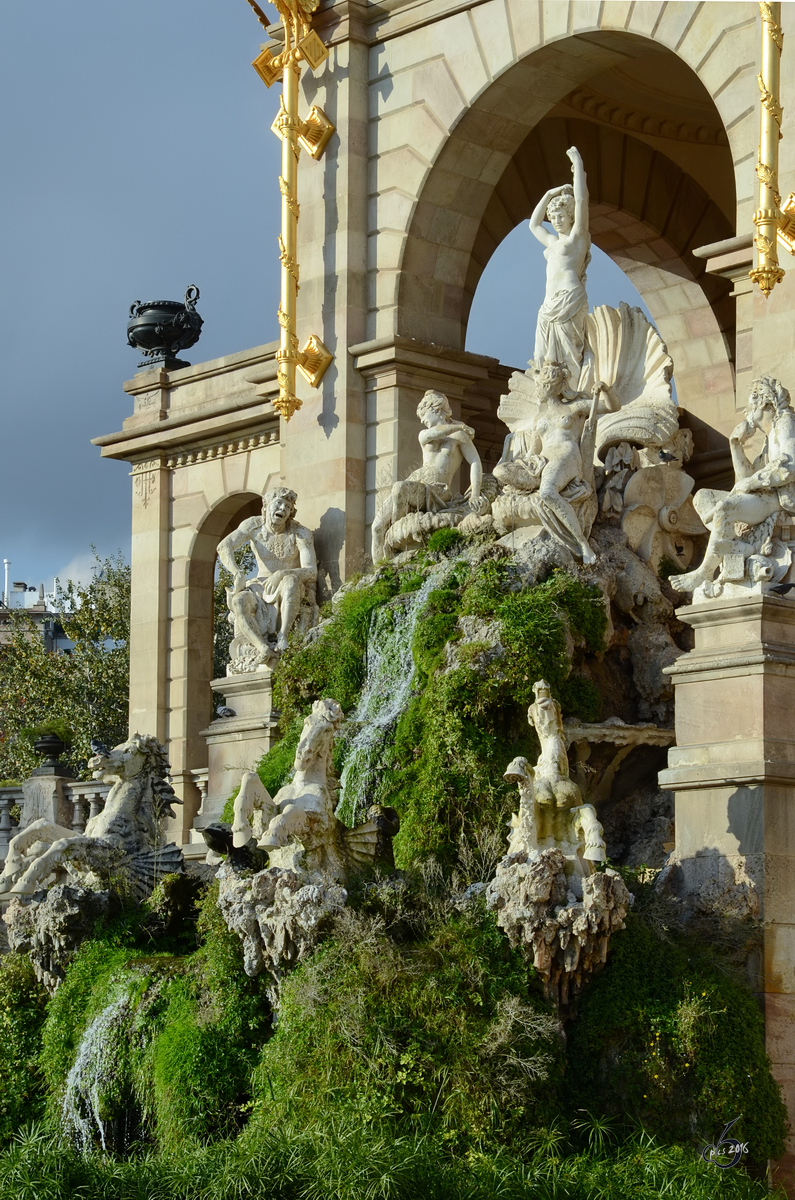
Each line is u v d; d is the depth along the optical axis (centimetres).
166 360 3397
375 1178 1407
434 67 2714
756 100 2302
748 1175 1593
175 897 2041
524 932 1594
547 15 2566
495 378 3070
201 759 3259
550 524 2178
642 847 2044
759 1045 1639
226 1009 1742
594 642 2108
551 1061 1564
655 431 2328
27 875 2072
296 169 2769
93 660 4847
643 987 1622
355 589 2408
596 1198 1433
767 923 1727
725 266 2247
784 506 1897
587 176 3095
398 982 1583
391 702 2195
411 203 2725
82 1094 1875
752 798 1752
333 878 1716
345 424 2725
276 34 2819
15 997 2077
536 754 2019
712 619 1838
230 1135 1689
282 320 2748
